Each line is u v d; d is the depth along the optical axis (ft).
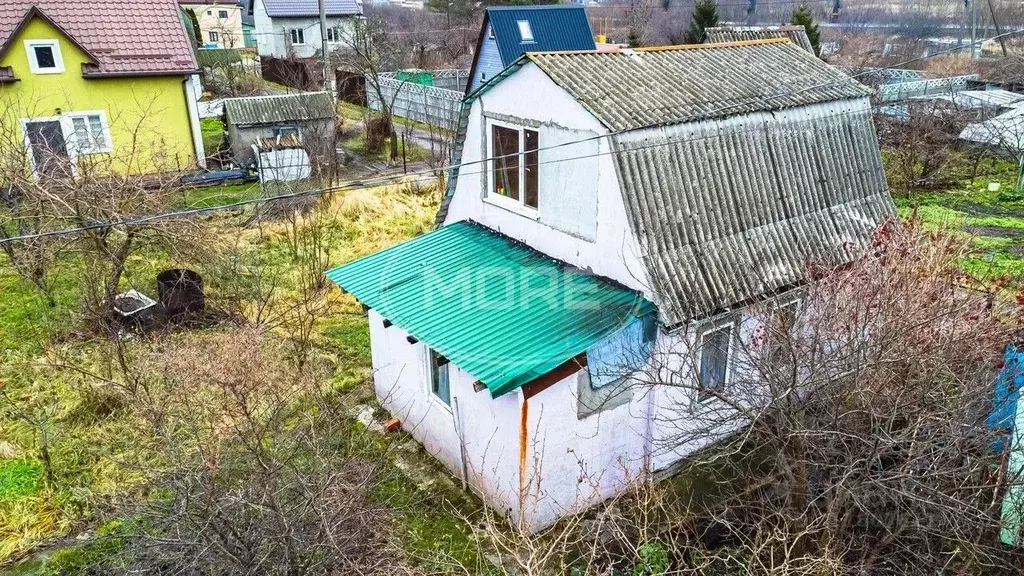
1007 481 19.98
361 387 33.50
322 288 42.83
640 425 25.70
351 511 21.17
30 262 38.50
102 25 67.41
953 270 23.75
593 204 25.45
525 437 22.17
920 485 18.76
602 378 23.58
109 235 39.83
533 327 23.56
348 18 149.59
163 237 39.42
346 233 52.42
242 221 52.34
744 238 26.48
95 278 38.37
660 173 24.98
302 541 19.01
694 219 25.48
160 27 69.36
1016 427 21.11
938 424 20.71
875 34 137.49
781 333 21.93
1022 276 37.35
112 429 29.01
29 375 33.17
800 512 21.39
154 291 42.29
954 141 67.97
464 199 32.89
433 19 192.75
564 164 26.45
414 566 22.39
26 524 24.22
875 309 21.29
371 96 104.99
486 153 30.73
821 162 29.40
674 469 27.25
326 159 64.39
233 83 102.83
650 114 25.34
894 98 81.56
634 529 23.54
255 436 22.30
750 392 22.15
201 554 18.45
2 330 37.78
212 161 73.46
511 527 23.31
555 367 21.45
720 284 25.07
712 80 29.12
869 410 19.94
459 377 24.94
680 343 24.79
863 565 19.67
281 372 32.17
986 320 21.63
